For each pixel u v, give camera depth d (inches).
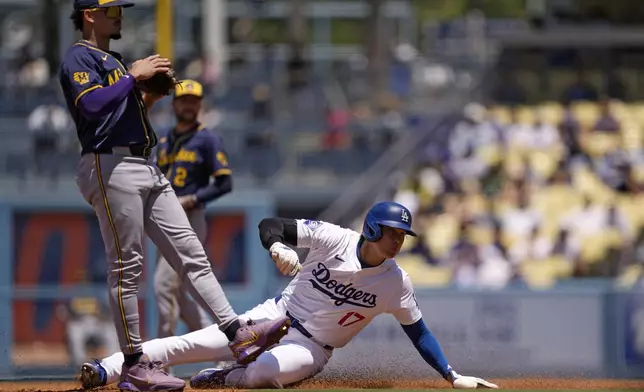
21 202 1977.1
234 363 824.3
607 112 2370.8
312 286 776.9
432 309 1801.2
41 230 1980.8
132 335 728.3
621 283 1886.1
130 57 2399.1
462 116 2381.9
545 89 2463.1
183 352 784.9
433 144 2347.4
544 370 1333.7
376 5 2849.4
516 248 2033.7
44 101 2332.7
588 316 1786.4
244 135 2356.1
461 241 2025.1
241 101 2388.0
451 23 2642.7
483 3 4274.1
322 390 716.7
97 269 1988.2
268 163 2359.7
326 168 2390.5
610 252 2027.6
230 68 2479.1
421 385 868.0
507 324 1793.8
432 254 2022.6
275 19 3147.1
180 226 743.1
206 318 994.1
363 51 2866.6
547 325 1790.1
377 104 2500.0
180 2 2765.7
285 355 767.7
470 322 1795.0
